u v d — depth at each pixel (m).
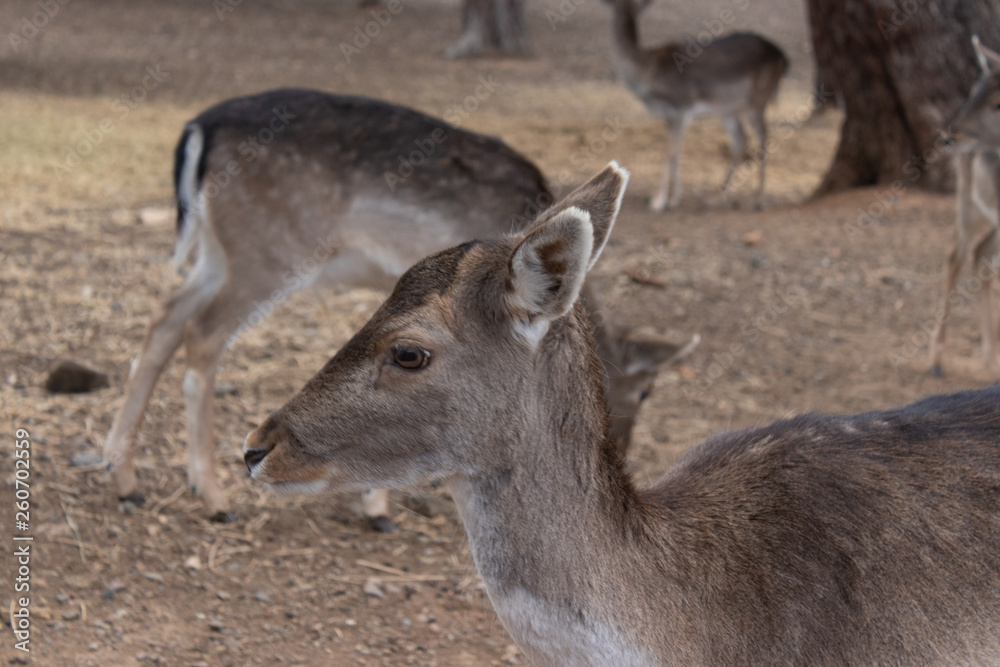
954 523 2.27
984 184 6.10
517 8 18.62
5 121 10.34
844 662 2.21
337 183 4.36
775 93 11.41
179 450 4.74
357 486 2.28
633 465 4.92
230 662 3.38
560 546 2.20
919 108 9.55
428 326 2.17
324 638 3.57
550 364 2.22
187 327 4.24
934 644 2.22
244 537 4.15
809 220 9.40
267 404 5.26
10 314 5.96
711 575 2.26
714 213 9.88
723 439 2.68
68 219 7.82
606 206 2.24
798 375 6.22
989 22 9.27
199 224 4.42
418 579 4.00
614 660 2.19
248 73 15.02
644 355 4.39
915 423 2.47
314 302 6.74
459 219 4.50
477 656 3.53
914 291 7.63
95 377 5.17
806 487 2.36
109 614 3.56
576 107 14.39
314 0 23.58
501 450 2.22
